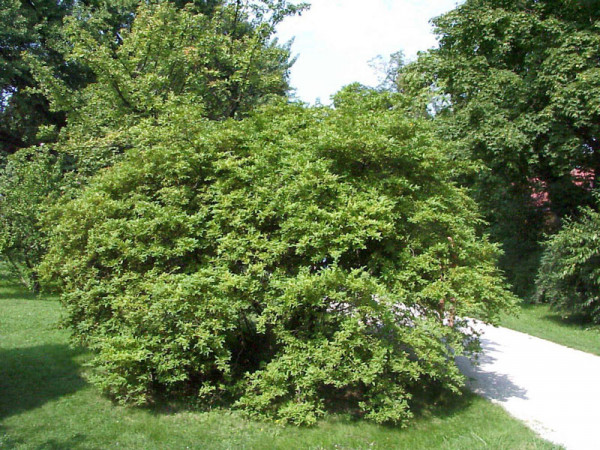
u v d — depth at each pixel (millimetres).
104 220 5410
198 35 10922
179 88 10789
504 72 12016
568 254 10102
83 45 10289
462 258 5121
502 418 5027
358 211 4734
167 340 4699
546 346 8617
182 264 5203
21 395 5121
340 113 5789
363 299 4516
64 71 16703
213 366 5293
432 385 5977
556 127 10836
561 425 4914
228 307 4609
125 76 10133
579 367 7246
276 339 5043
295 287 4391
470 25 13031
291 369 4590
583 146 11391
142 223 5043
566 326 10414
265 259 4805
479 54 13438
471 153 12031
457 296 4801
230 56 11367
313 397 4895
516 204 15039
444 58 13609
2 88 16516
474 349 5258
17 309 9805
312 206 4648
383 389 4660
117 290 5074
